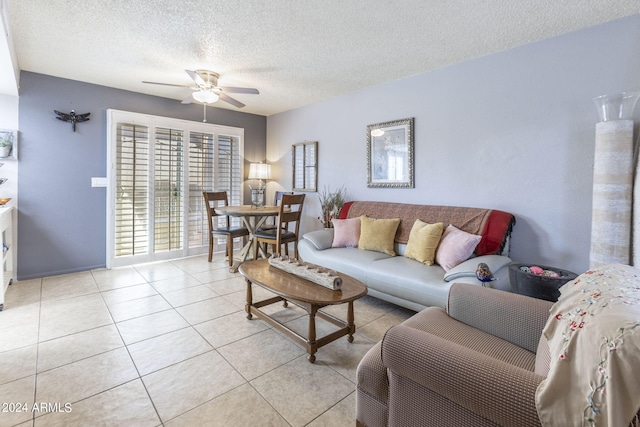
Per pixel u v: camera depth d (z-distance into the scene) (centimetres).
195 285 342
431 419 108
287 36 255
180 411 154
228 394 168
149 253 427
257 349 213
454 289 168
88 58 301
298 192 491
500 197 283
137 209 413
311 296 197
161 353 206
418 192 342
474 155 298
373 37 255
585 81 237
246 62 308
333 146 434
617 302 92
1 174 330
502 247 264
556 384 82
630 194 204
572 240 246
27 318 254
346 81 363
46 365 190
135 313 267
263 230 431
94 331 234
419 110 337
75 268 379
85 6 213
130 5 212
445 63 308
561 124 249
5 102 327
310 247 349
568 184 247
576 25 234
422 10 216
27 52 289
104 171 391
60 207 364
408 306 259
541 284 204
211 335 231
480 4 208
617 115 208
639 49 216
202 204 474
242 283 351
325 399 165
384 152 370
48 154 353
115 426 144
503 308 149
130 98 405
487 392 90
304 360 201
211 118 481
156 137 423
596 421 74
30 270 350
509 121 276
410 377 109
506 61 276
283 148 519
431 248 282
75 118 365
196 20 231
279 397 166
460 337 147
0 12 179
